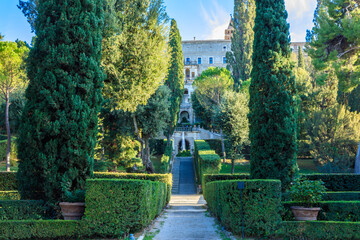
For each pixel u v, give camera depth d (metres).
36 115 8.40
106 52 14.49
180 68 35.97
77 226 7.34
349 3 19.16
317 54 19.91
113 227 7.38
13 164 26.08
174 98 33.28
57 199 8.41
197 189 24.48
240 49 48.72
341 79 19.70
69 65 8.86
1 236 7.11
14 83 20.98
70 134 8.52
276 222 7.56
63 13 8.99
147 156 23.30
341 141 24.72
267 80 12.07
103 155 22.62
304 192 8.05
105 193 7.50
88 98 9.03
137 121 23.03
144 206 7.92
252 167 12.17
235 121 23.75
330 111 25.67
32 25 14.13
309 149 27.47
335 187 13.48
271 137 11.71
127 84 15.59
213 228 9.35
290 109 11.77
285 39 12.41
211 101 38.56
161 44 16.55
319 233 7.35
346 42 19.45
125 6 15.82
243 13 49.56
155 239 7.87
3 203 7.95
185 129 48.53
